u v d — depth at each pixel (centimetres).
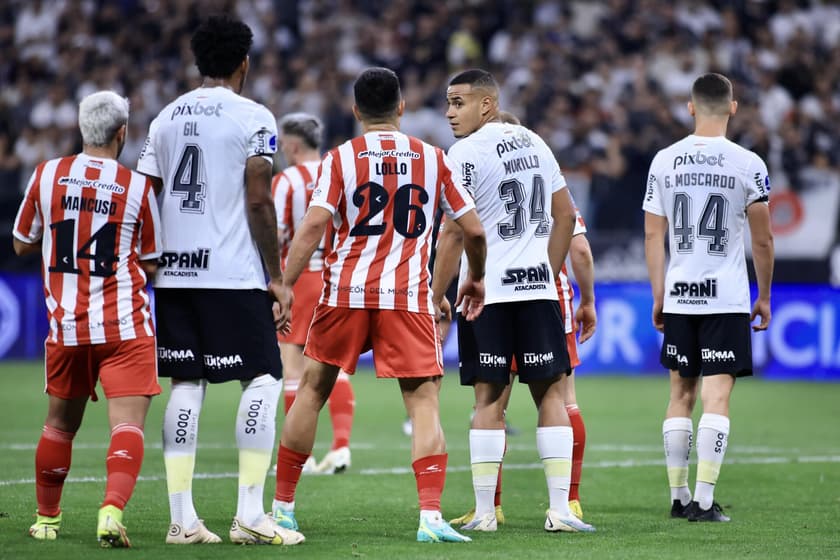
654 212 2258
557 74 6756
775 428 3856
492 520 2002
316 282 2809
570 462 2002
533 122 6550
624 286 5644
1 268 6062
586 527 1983
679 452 2228
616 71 6850
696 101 2258
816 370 5528
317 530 1981
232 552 1712
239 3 7681
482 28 7288
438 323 1906
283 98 7006
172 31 7600
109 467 1744
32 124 7262
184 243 1816
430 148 1888
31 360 6031
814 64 6794
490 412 2012
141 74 7362
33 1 7938
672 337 2222
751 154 2209
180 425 1814
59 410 1834
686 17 7138
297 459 1902
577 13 7544
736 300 2173
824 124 6319
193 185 1819
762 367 5619
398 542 1834
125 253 1795
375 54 7238
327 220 1844
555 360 1980
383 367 1853
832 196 5519
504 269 1978
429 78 6881
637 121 6319
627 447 3378
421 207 1866
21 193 6066
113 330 1772
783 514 2231
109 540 1714
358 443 3453
